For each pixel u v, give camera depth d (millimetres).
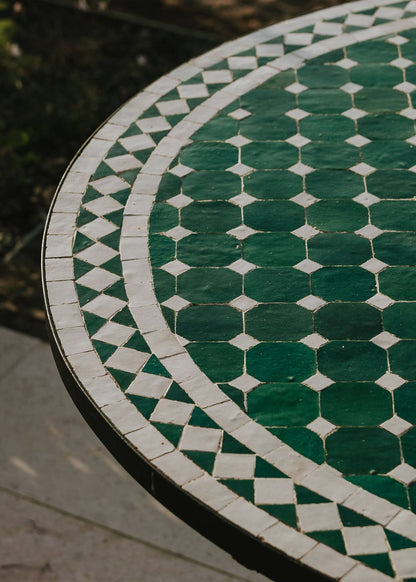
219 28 8414
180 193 3189
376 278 2846
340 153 3332
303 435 2393
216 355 2615
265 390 2512
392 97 3605
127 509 4820
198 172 3275
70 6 8711
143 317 2740
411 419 2430
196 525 2287
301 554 2117
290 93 3645
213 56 3877
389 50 3875
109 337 2678
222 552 4645
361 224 3037
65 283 2865
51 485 4918
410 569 2082
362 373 2555
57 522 4758
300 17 4129
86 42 8289
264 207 3115
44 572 4551
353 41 3943
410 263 2893
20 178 6793
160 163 3324
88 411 2520
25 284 6055
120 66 7988
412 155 3318
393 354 2607
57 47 8180
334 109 3551
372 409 2457
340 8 4180
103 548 4652
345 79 3713
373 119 3490
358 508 2215
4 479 4938
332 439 2381
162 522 4766
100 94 7660
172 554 4629
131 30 8445
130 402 2482
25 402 5324
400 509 2215
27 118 7336
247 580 4523
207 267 2902
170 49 8195
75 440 5141
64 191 3219
